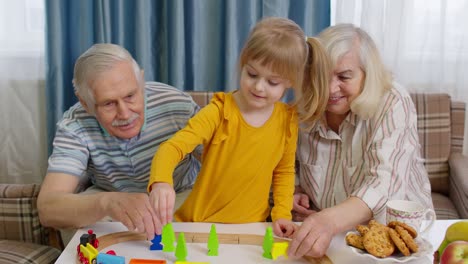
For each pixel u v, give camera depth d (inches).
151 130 53.6
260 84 41.2
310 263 37.2
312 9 73.9
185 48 74.5
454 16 75.5
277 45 40.1
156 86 57.2
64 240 56.2
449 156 71.7
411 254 34.4
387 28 73.7
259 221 47.1
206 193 46.5
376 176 44.4
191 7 72.4
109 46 46.3
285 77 41.6
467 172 64.7
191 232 41.8
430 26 75.4
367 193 42.0
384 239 34.7
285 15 73.2
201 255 38.0
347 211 40.4
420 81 77.4
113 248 38.9
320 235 37.2
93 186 60.2
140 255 37.9
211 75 76.5
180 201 57.6
